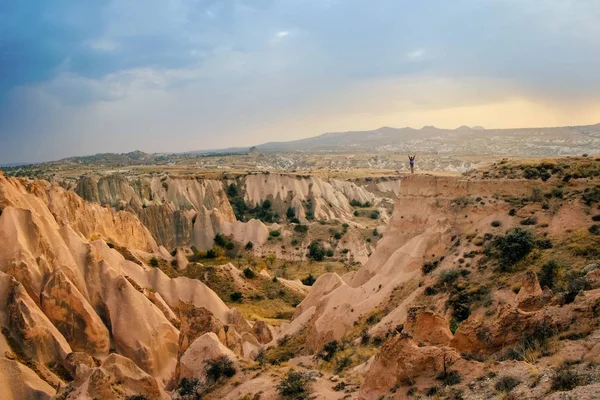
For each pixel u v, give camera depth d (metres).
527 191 47.22
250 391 32.41
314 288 59.94
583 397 16.14
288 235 112.50
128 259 70.50
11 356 44.78
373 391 24.80
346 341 42.59
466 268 42.41
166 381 51.09
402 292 46.03
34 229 54.22
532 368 19.92
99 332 51.19
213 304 62.19
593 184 44.56
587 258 36.16
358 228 122.44
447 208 51.72
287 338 51.62
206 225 112.38
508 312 24.28
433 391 21.61
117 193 127.19
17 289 47.97
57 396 39.12
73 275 54.75
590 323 22.00
